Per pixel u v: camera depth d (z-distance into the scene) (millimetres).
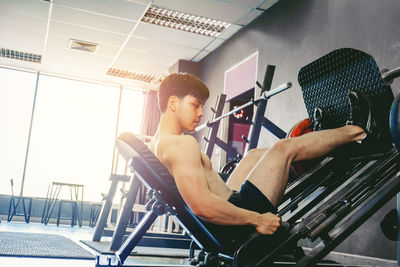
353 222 1648
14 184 7891
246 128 6516
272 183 1534
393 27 3223
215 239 1491
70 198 8219
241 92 5457
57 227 6945
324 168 2027
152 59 7023
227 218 1376
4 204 7828
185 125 1564
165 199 1490
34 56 7258
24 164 7918
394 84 3107
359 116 1787
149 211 1631
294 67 4410
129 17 5461
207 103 6562
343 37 3754
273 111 4672
